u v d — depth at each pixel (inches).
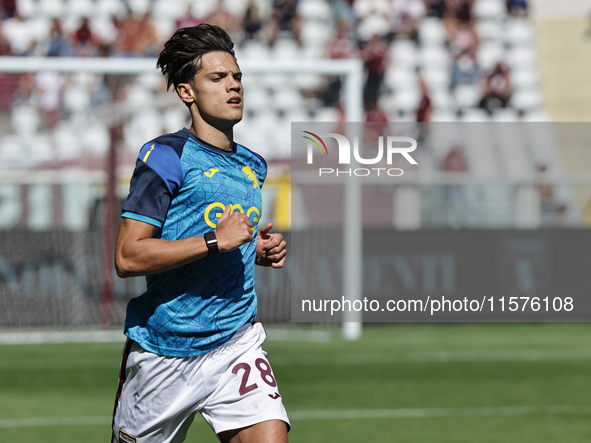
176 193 433.4
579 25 2957.7
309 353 1352.1
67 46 2297.0
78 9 2534.5
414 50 2662.4
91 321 1563.7
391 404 986.1
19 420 901.8
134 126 1807.3
